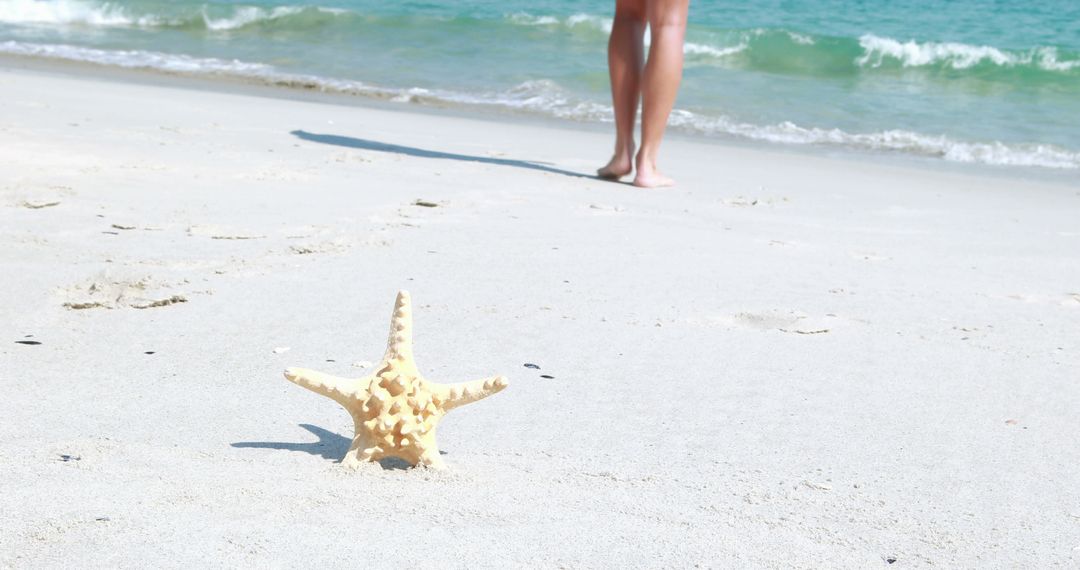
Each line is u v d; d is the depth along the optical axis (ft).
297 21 33.42
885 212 18.69
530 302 14.98
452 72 27.76
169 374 12.54
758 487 9.97
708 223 17.65
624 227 17.20
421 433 9.79
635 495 9.59
